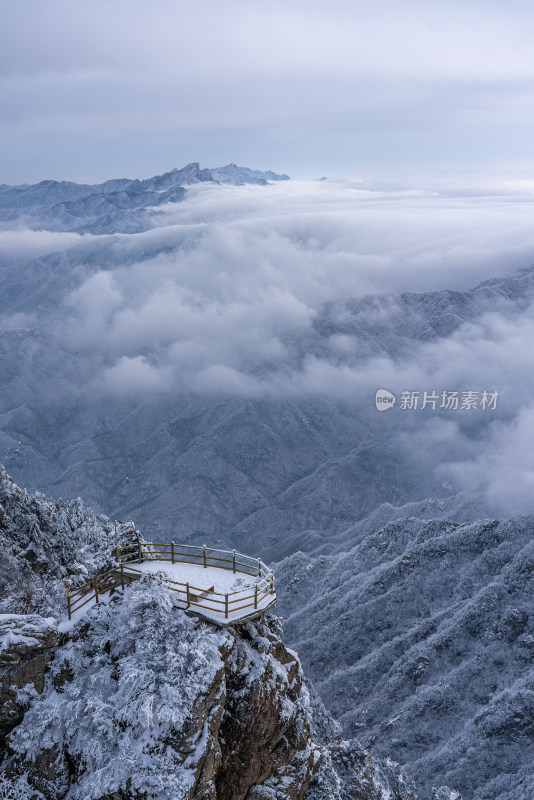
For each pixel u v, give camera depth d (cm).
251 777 2753
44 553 3178
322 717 6650
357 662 14800
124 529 3472
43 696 2612
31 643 2617
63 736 2536
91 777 2394
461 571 16325
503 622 13662
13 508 3241
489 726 11050
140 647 2606
